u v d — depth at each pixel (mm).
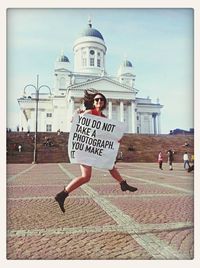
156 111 41969
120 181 6547
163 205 8422
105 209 7961
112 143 6398
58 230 6293
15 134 31922
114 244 5625
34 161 30094
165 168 23406
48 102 38531
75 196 9812
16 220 6934
